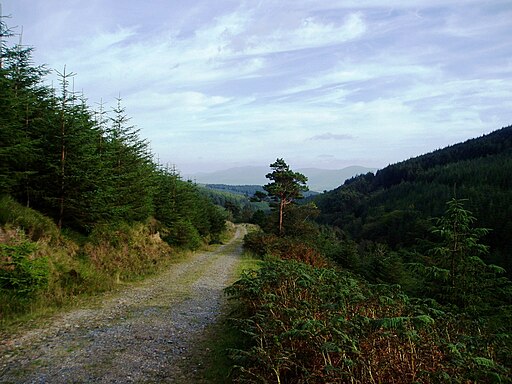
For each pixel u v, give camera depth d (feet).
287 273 28.53
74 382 18.17
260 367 16.74
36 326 27.09
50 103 47.26
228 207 386.32
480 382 13.83
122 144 64.54
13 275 31.35
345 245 92.38
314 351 15.90
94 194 47.85
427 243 39.52
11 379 18.12
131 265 55.67
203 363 21.54
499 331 21.86
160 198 85.71
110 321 29.84
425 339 16.35
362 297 20.22
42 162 44.70
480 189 285.84
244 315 28.58
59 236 45.16
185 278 55.31
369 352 14.61
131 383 18.38
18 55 44.19
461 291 32.55
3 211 37.58
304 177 116.47
